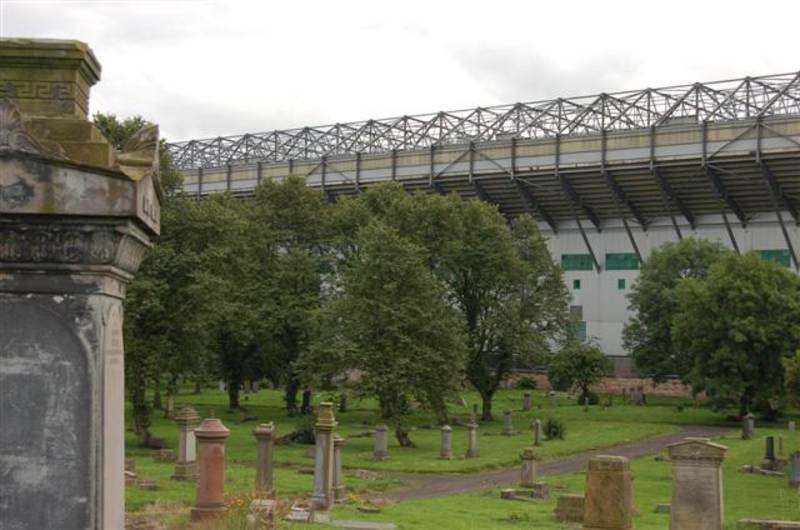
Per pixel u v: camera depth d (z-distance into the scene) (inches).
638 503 1414.9
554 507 1310.3
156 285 1866.4
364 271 2180.1
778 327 2773.1
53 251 276.2
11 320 276.8
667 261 3408.0
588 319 3912.4
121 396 297.3
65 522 275.0
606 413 3110.2
